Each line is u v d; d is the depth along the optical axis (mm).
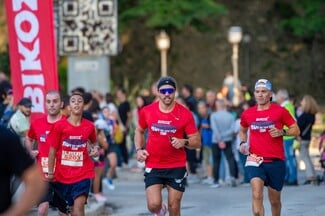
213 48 96812
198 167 51312
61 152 23500
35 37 29984
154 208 22641
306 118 40906
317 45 98125
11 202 12359
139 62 96500
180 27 84375
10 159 12227
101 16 57562
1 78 34406
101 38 57688
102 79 58312
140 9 84562
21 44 30125
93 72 58375
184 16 84688
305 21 92188
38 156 24531
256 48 97875
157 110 22812
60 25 57625
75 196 23453
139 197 38812
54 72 30062
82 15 57594
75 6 57531
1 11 89125
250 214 31141
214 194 39469
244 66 96812
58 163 23578
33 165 12297
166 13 84688
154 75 96250
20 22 30047
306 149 41469
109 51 57844
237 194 39188
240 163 45375
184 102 46375
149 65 96375
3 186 12266
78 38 57656
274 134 23938
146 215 32250
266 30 98438
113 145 41625
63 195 23688
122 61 96562
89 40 57750
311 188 39594
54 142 23375
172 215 22969
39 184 12250
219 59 96500
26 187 12219
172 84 22734
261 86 24141
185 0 84500
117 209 34344
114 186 44312
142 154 22797
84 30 57656
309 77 97625
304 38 98188
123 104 53656
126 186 44625
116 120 50156
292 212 30359
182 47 96500
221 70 96188
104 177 42031
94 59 58344
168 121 22625
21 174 12227
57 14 50250
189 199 37312
